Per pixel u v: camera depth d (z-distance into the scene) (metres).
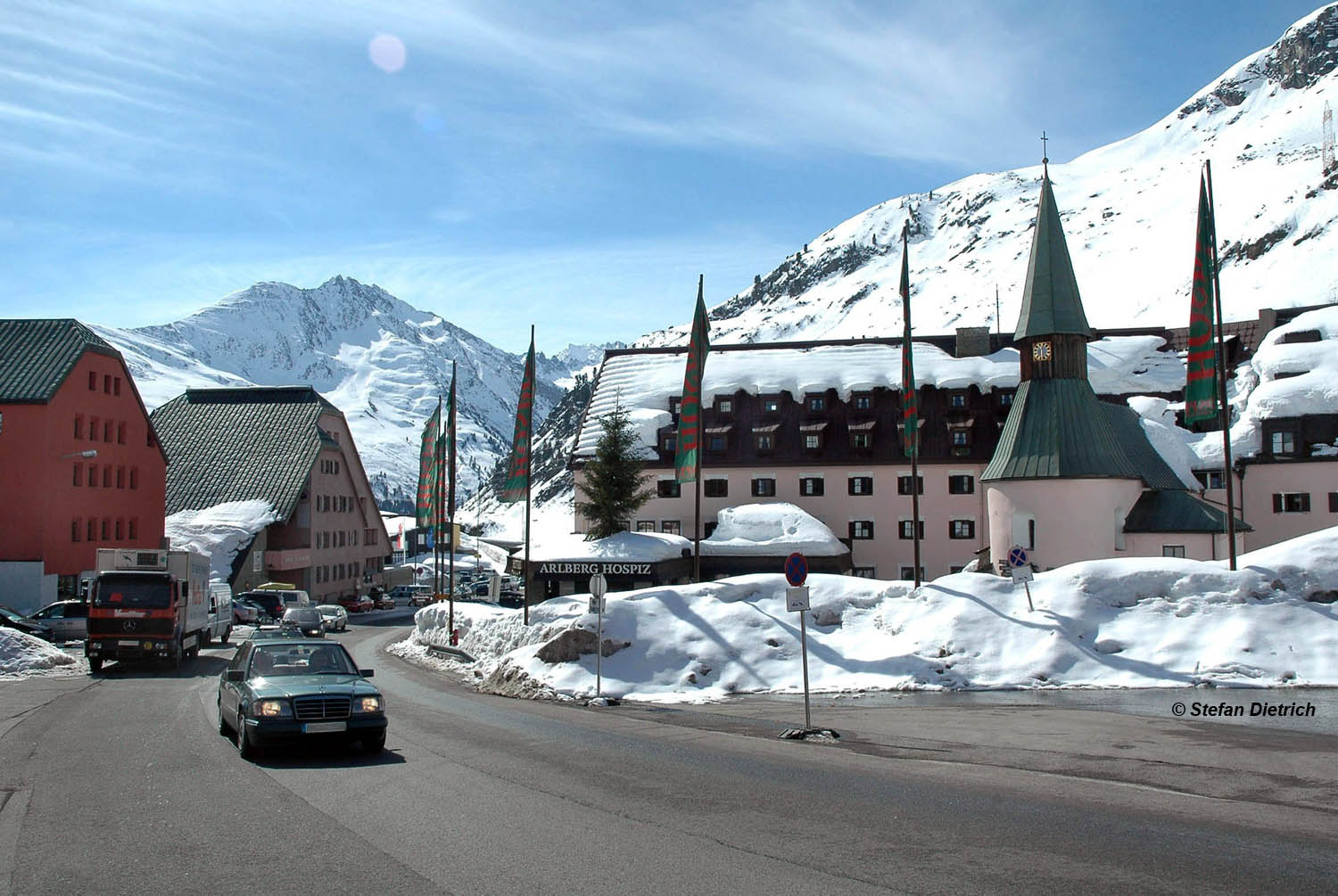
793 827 11.53
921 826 11.49
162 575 36.53
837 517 69.06
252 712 16.64
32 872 10.04
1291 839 10.77
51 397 58.91
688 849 10.62
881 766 15.79
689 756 17.00
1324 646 26.22
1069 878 9.36
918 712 22.78
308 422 92.81
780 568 61.78
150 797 13.70
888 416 70.00
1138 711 21.84
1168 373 71.69
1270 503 60.25
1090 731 19.14
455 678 35.47
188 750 17.88
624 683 28.86
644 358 78.88
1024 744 17.88
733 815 12.23
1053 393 47.91
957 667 27.80
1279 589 28.50
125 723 21.66
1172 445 56.16
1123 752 16.69
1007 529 47.78
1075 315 48.00
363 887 9.42
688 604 32.56
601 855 10.41
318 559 92.69
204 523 80.62
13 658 35.44
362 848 10.83
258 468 89.06
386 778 14.96
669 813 12.38
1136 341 74.25
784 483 69.75
